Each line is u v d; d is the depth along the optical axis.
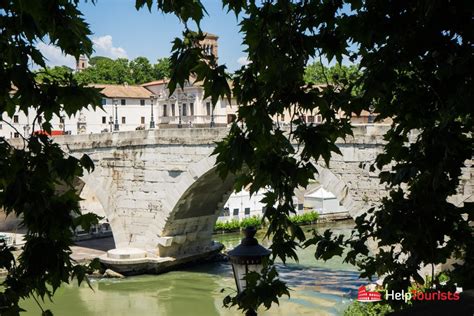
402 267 6.15
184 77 4.87
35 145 5.49
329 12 5.54
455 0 4.58
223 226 43.09
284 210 5.41
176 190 29.64
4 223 41.97
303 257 33.44
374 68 5.13
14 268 5.53
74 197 5.64
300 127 5.38
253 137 5.12
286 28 5.48
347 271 29.58
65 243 5.57
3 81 5.16
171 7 5.19
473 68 4.51
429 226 5.52
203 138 28.42
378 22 5.07
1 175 5.44
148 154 30.66
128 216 31.75
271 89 5.19
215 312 24.02
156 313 23.97
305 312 22.45
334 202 50.38
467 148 5.30
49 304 25.23
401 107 6.18
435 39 4.84
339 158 23.97
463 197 20.38
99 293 27.03
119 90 70.69
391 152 6.53
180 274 30.59
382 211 6.27
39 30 5.00
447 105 4.60
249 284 5.70
